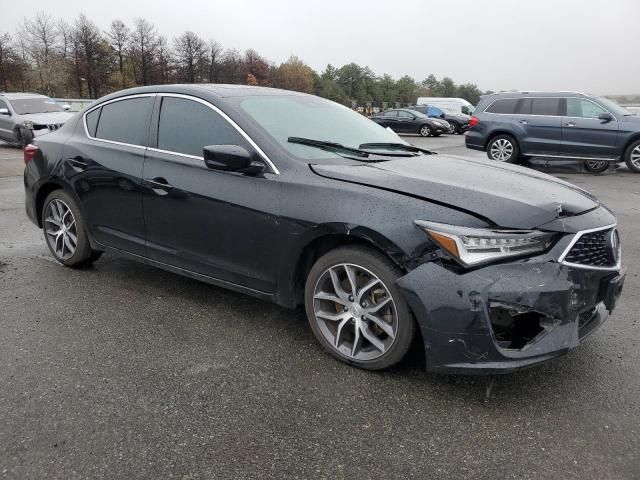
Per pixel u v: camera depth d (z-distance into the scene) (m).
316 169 3.08
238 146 3.17
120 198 3.93
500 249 2.50
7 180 9.71
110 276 4.46
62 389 2.75
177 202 3.55
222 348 3.22
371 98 107.50
